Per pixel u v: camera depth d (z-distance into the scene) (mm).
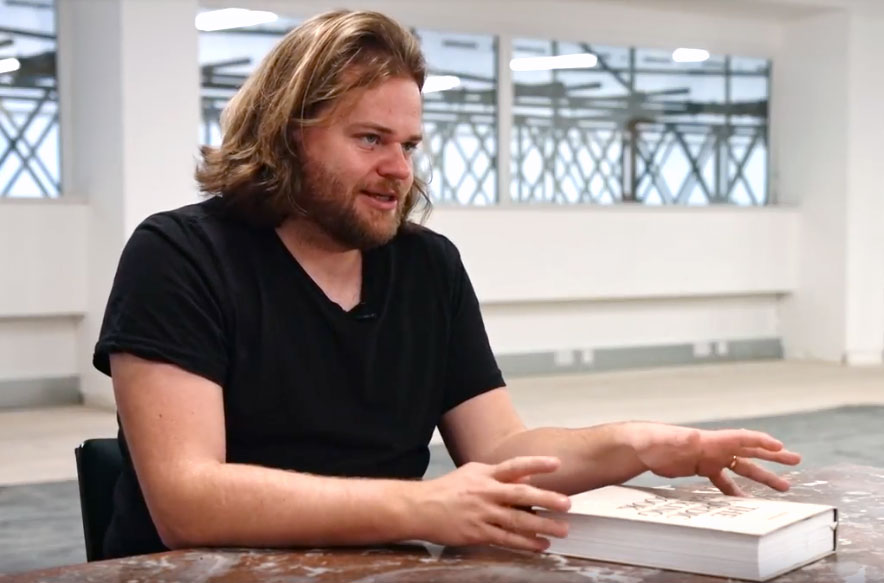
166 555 1135
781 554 1042
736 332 10148
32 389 7277
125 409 1290
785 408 7098
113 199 6875
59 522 4043
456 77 8664
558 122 9156
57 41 7301
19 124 7203
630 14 9422
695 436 1325
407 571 1055
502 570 1057
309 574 1050
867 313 9961
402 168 1381
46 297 7113
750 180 10227
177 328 1316
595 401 7445
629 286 9273
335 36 1359
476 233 8562
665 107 9695
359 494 1155
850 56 9719
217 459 1280
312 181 1379
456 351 1587
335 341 1435
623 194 9508
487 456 1527
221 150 1449
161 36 6801
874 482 1532
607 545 1090
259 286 1399
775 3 9406
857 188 9836
